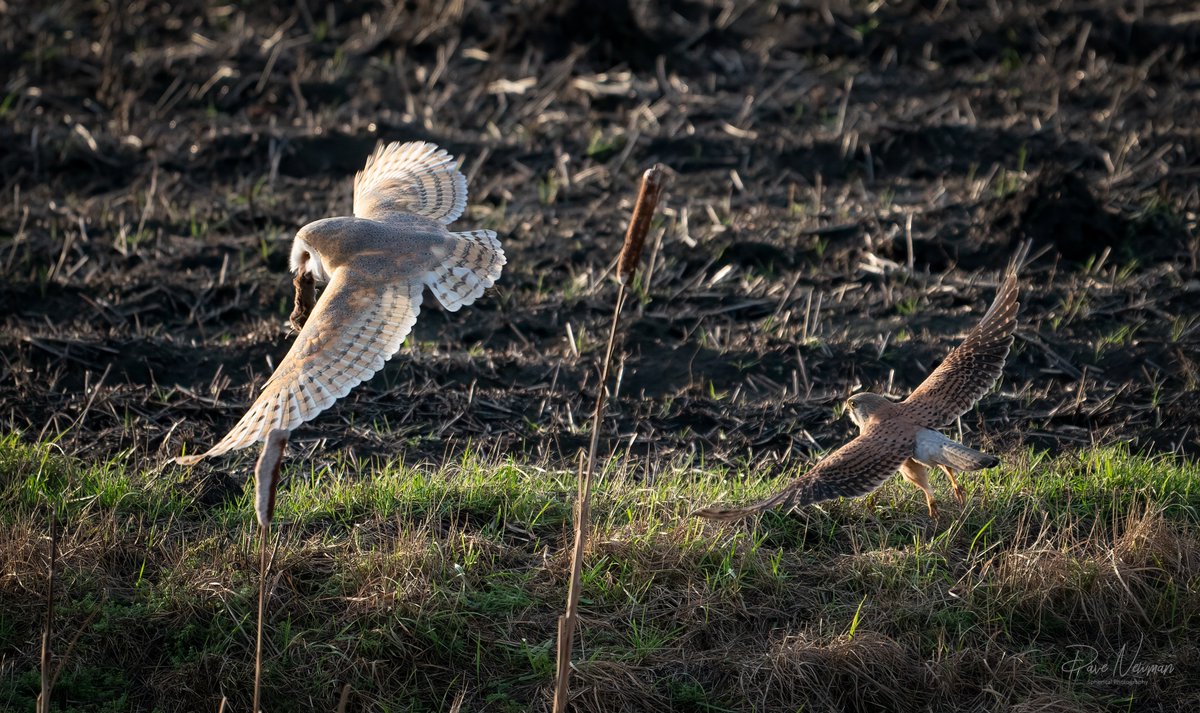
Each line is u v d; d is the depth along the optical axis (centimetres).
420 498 1159
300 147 2031
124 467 1209
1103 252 1748
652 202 686
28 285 1602
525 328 1573
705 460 1283
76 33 2434
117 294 1611
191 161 2011
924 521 1150
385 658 990
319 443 1285
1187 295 1620
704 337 1528
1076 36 2456
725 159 2042
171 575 1034
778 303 1634
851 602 1058
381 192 806
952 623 1038
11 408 1310
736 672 991
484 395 1394
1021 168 1956
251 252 1741
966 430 1335
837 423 1353
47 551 1041
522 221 1855
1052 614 1049
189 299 1617
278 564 1044
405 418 1343
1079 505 1173
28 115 2112
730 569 1064
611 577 1064
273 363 1459
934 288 1648
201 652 980
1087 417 1359
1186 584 1064
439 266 707
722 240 1780
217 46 2375
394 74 2320
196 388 1405
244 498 1173
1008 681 992
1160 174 1933
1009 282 946
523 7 2419
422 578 1034
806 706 967
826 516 1152
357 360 669
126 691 965
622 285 712
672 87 2281
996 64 2400
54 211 1834
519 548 1102
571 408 1384
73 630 985
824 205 1902
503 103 2197
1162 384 1434
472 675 991
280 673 967
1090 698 988
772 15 2562
